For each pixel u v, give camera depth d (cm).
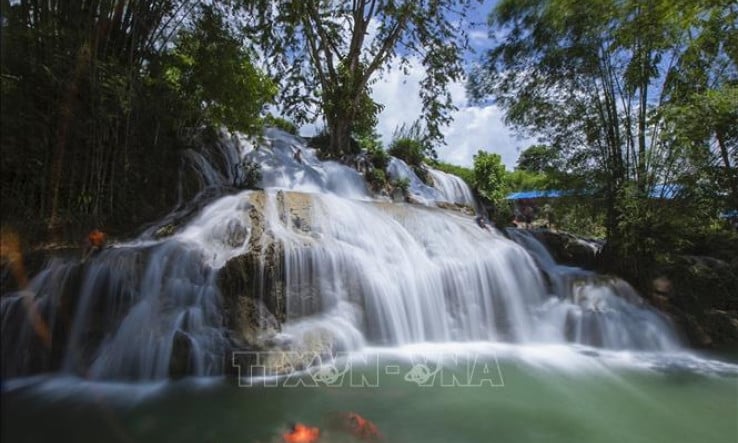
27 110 657
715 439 490
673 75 1030
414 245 895
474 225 1102
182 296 624
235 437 425
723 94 888
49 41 677
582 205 1150
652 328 872
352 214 900
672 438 491
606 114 1105
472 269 880
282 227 788
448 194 1750
